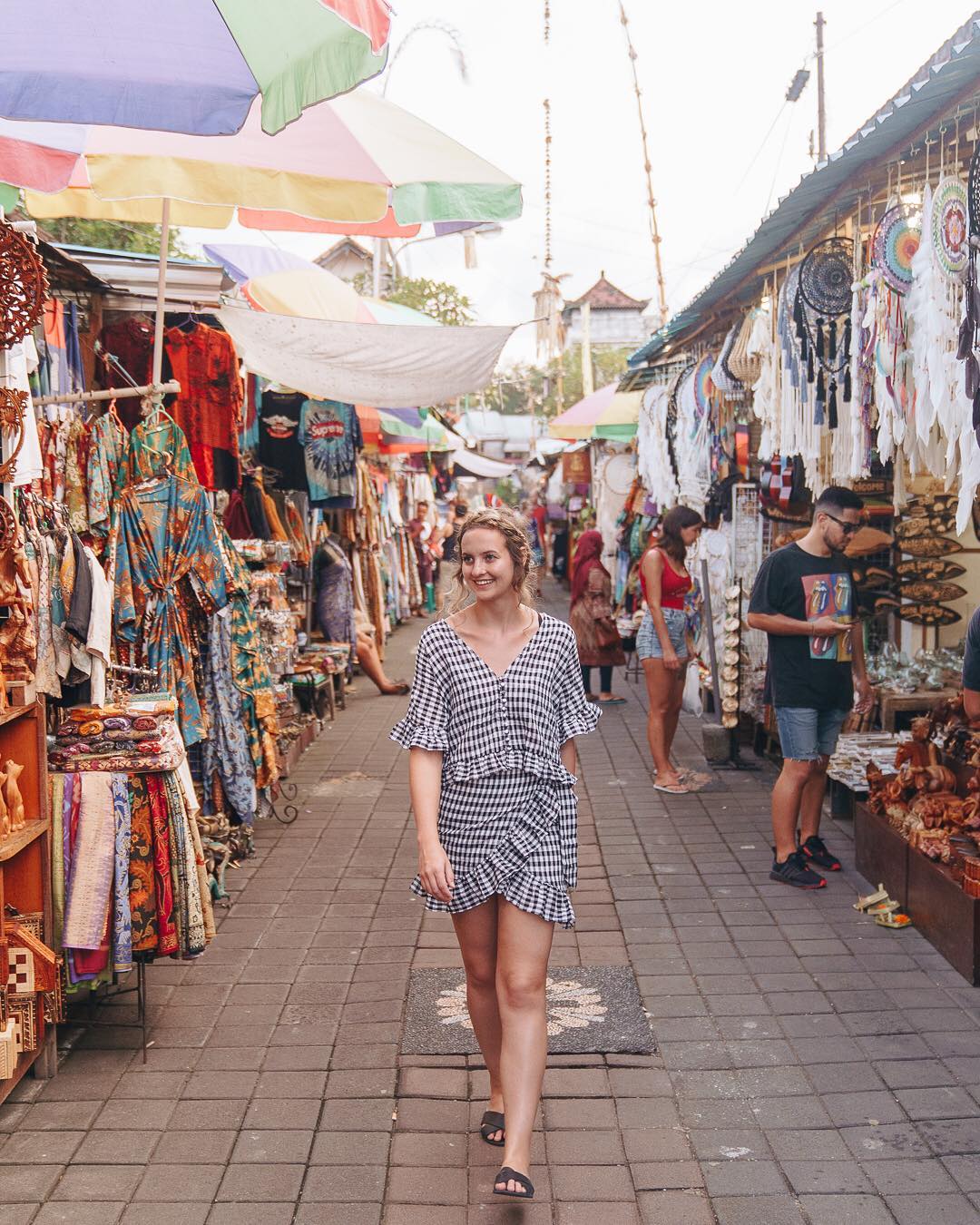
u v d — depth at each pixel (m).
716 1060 3.87
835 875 5.75
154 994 4.47
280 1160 3.30
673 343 10.16
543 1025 3.06
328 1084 3.74
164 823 3.95
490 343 6.96
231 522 8.20
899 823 5.33
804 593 5.52
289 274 8.19
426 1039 4.05
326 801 7.61
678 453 9.96
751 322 6.88
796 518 8.11
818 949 4.80
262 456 9.73
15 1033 3.54
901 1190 3.12
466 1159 3.31
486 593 3.14
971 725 5.28
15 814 3.59
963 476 3.72
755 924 5.13
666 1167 3.25
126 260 6.36
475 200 4.94
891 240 4.37
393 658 15.12
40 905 3.69
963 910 4.45
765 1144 3.36
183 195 5.12
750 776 8.00
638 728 9.83
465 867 3.13
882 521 8.30
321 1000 4.41
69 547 4.11
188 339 6.52
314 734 9.72
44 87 3.42
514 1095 2.96
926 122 4.10
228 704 6.00
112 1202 3.09
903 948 4.79
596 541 11.07
